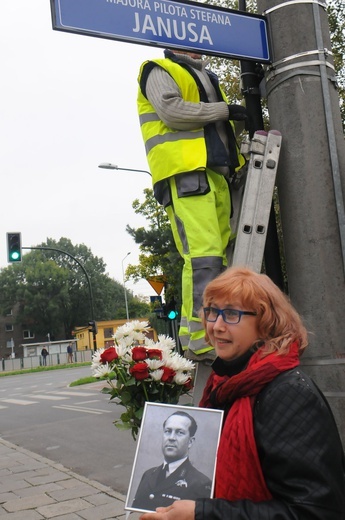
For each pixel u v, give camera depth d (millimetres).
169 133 2971
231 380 1653
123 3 2904
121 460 8508
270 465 1531
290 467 1485
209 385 1915
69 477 7426
